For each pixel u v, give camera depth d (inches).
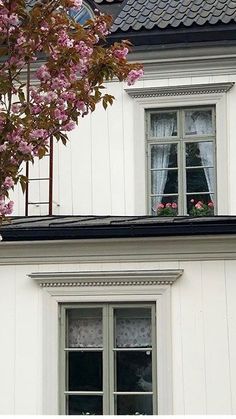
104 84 607.8
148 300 534.6
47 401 538.9
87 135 607.2
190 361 527.5
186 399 525.7
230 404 521.3
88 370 541.6
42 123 391.2
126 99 605.6
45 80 395.5
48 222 559.8
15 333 547.8
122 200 598.2
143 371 536.4
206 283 530.0
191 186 593.6
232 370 523.2
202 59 594.9
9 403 543.2
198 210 584.1
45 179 607.5
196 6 610.5
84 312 546.6
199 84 593.6
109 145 604.4
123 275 533.3
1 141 382.9
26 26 388.5
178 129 598.5
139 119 601.3
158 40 597.6
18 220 577.6
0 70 390.6
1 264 553.0
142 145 599.5
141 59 601.6
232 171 586.9
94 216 592.7
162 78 600.7
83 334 545.0
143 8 618.2
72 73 395.5
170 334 530.9
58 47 390.9
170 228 525.3
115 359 540.1
